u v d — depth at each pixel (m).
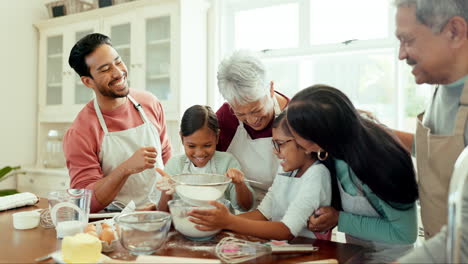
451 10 0.71
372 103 2.38
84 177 1.36
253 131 1.31
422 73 0.81
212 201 0.87
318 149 0.94
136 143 1.52
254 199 1.28
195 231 0.87
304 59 2.58
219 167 1.31
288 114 0.92
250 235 0.90
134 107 1.59
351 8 2.41
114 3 2.71
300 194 0.96
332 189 1.02
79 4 2.90
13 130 3.00
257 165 1.31
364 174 0.88
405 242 0.91
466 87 0.79
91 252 0.73
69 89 2.95
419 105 2.09
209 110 1.32
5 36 2.92
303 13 2.57
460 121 0.81
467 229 0.65
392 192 0.87
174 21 2.45
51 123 3.21
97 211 1.27
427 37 0.76
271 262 0.77
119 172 1.23
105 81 1.37
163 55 2.52
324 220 0.95
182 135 1.28
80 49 1.35
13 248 0.87
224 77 1.07
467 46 0.75
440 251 0.64
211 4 2.73
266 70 1.10
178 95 2.45
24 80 3.07
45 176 2.84
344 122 0.88
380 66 2.34
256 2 2.74
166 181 1.03
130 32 2.65
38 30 3.15
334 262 0.72
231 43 2.84
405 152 0.91
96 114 1.49
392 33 2.26
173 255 0.80
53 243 0.90
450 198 0.55
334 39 2.48
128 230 0.79
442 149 0.83
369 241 0.96
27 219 1.03
